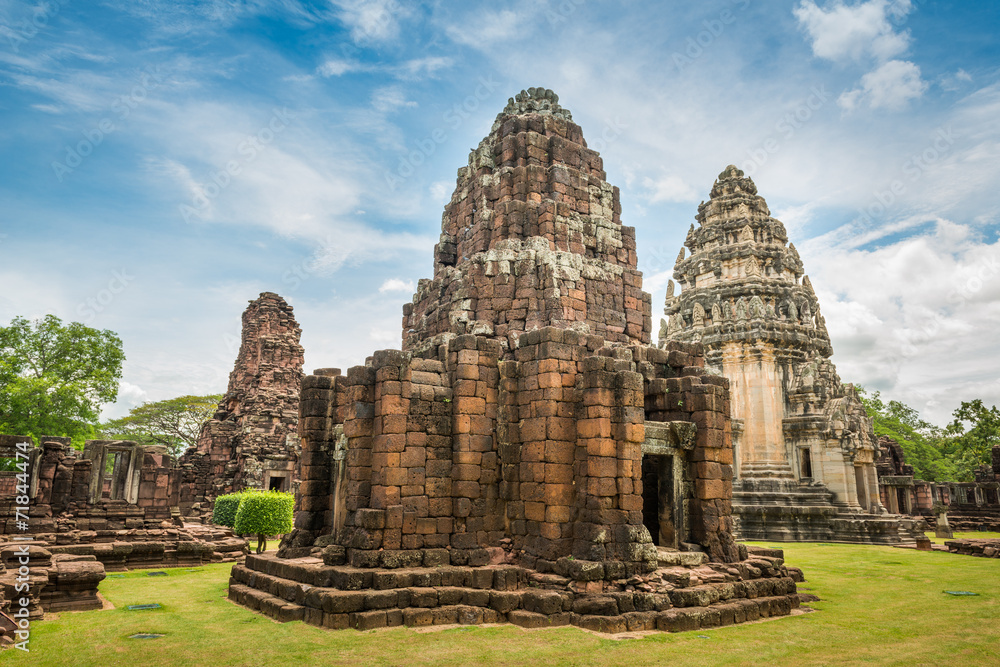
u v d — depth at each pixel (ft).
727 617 52.11
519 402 60.18
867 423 157.28
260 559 63.93
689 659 41.57
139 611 56.03
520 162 79.92
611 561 52.39
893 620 54.39
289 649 42.98
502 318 70.74
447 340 70.59
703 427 61.11
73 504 99.96
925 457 285.02
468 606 51.47
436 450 58.08
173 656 41.52
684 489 60.95
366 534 53.98
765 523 142.10
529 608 50.98
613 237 80.33
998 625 52.60
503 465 59.52
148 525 102.78
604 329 74.18
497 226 76.38
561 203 76.69
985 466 215.10
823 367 157.58
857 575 82.94
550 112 84.64
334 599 48.88
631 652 42.80
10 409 155.33
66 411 164.45
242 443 147.95
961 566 92.48
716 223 171.73
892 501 173.27
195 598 63.00
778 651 43.78
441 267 82.64
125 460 110.73
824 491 143.95
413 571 53.06
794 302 160.97
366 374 58.85
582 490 55.11
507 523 58.80
